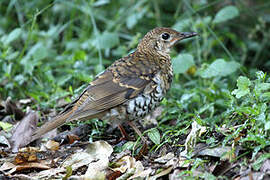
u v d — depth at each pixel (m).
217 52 16.30
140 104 9.22
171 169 7.59
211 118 9.85
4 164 8.47
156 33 10.04
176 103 10.88
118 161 8.52
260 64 15.59
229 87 11.77
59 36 16.30
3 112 11.37
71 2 15.95
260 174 6.84
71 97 11.96
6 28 16.20
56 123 8.80
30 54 13.58
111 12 17.16
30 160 8.62
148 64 9.54
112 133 10.31
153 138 8.60
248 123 7.92
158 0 17.27
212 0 17.00
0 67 13.53
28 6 16.05
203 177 7.08
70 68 13.87
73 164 8.51
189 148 7.89
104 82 9.16
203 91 11.41
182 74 14.26
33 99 12.12
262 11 17.20
